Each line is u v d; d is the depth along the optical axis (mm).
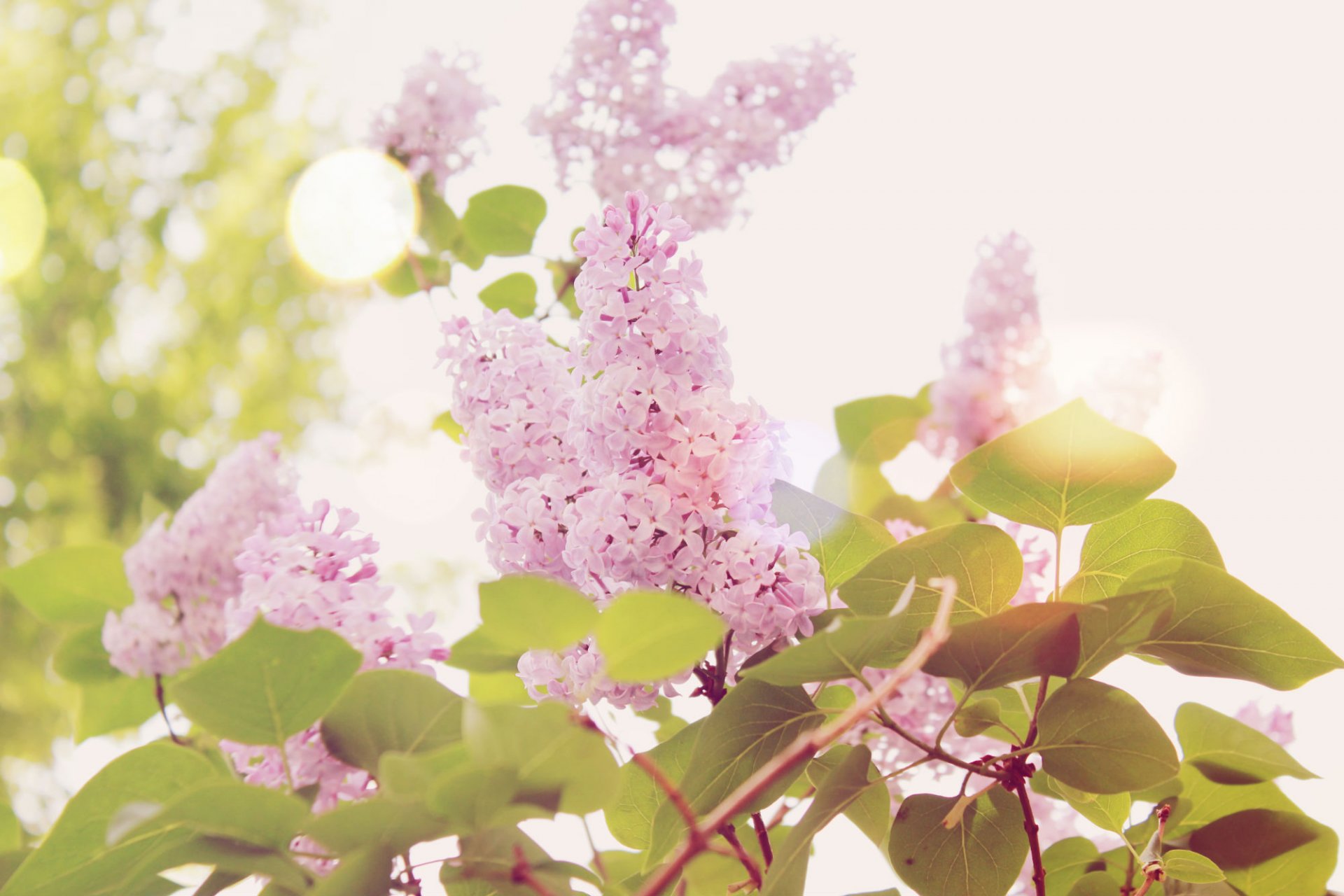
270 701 1010
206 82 8750
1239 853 1147
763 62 1617
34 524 7375
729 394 1116
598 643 971
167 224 8516
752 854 1181
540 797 970
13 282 7875
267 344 8570
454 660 1140
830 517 1146
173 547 1234
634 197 1126
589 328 1110
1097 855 1181
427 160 1618
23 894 1001
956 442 1608
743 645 1093
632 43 1573
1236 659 1096
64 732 6551
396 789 960
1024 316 1614
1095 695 1062
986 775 1080
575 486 1129
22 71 8344
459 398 1159
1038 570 1219
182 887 1027
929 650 963
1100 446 1083
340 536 1107
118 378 8000
